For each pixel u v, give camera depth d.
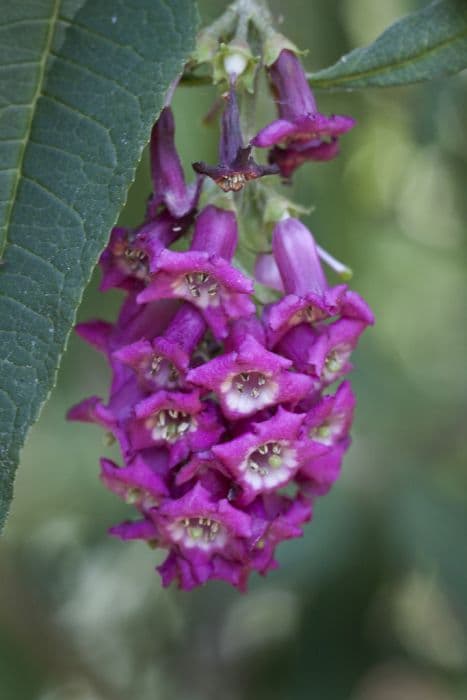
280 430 0.37
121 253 0.38
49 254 0.36
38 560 0.71
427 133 0.52
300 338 0.38
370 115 0.57
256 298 0.39
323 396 0.39
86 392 0.62
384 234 0.67
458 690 0.66
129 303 0.39
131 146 0.37
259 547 0.38
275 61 0.38
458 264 0.72
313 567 0.58
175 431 0.38
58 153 0.37
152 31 0.37
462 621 0.58
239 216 0.38
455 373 0.76
